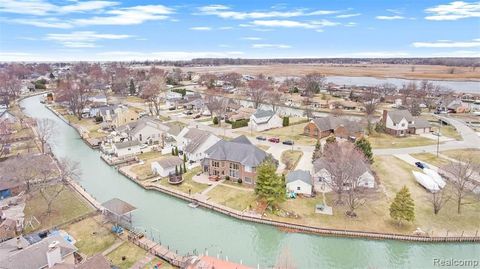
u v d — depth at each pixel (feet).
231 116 354.54
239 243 136.15
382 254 129.49
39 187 169.99
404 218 136.87
